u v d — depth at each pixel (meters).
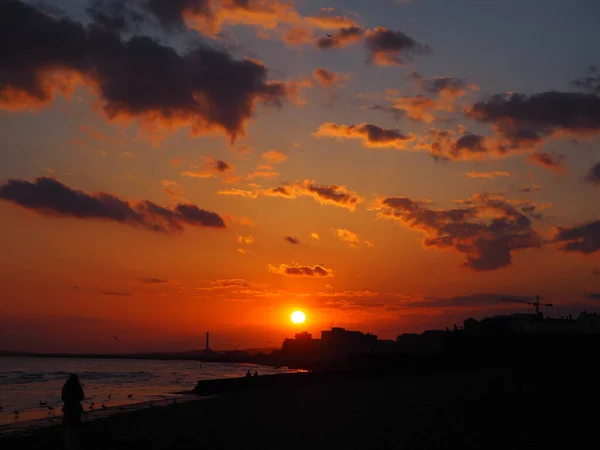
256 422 32.94
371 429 27.22
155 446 25.22
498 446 21.44
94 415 50.09
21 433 38.22
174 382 136.62
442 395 42.34
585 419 26.34
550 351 51.75
